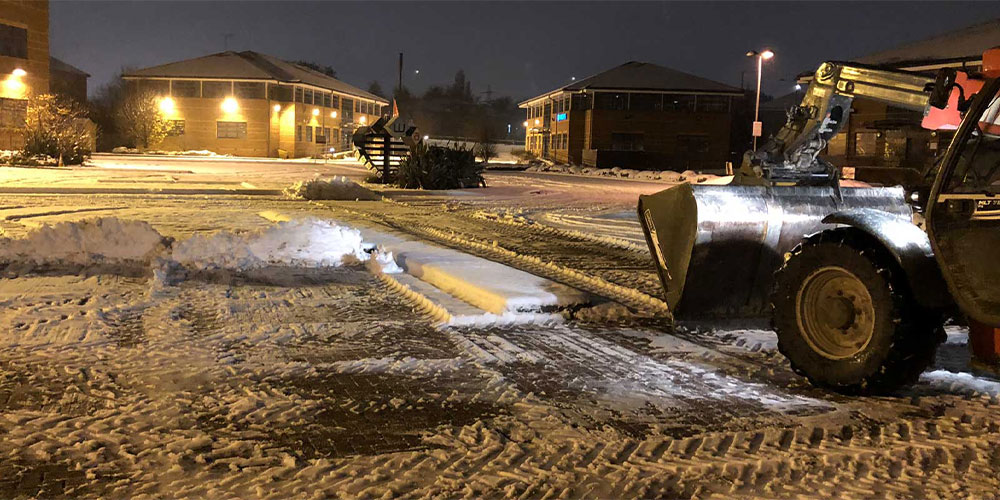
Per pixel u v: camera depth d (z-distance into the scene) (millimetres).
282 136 76438
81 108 63094
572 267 11477
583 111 69188
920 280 5336
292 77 77375
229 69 73688
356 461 4438
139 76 72750
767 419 5250
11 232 13211
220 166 45406
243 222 15828
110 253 10266
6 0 47781
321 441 4730
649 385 5969
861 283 5574
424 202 23156
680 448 4715
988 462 4562
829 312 5797
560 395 5703
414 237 13891
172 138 73688
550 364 6488
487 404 5453
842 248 5684
